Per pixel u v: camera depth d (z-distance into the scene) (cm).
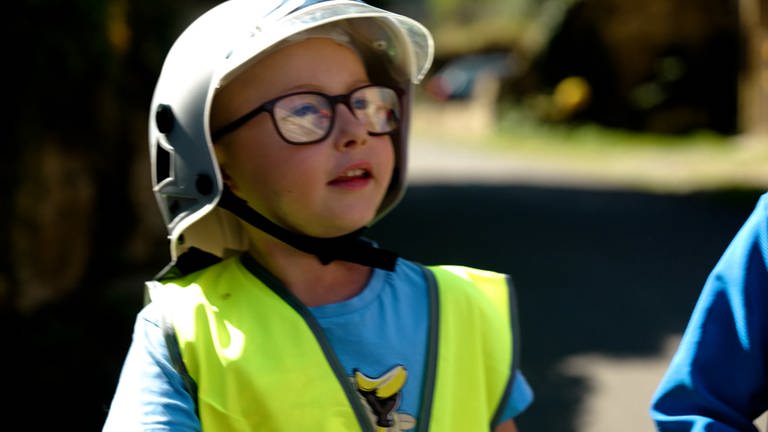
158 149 204
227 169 200
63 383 521
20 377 527
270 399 180
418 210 1175
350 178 195
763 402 187
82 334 598
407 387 193
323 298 200
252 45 186
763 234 184
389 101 198
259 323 188
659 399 193
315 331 189
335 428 182
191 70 194
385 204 224
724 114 2245
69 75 658
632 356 594
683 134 2234
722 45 2253
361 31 207
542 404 518
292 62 192
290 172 190
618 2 2328
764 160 1587
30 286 631
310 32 194
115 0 704
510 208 1188
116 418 183
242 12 195
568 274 811
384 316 197
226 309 190
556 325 660
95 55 664
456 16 4138
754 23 1775
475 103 2655
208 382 182
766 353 184
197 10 859
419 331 199
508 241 961
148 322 192
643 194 1317
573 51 2422
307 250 196
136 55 773
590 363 581
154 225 785
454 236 991
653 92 2292
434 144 2327
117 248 745
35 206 639
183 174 196
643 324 663
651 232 1012
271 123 190
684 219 1096
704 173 1533
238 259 205
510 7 3647
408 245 945
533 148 2112
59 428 468
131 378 187
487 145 2238
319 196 191
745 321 183
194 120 192
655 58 2316
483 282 214
